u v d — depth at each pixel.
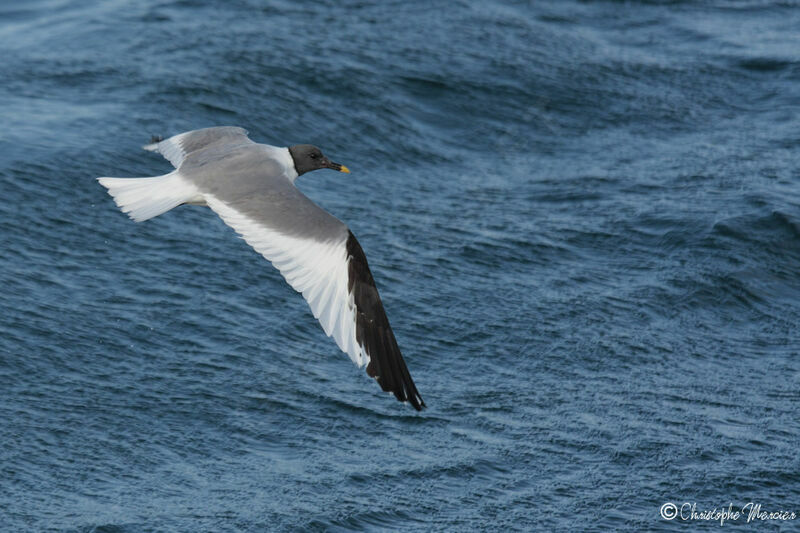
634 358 14.91
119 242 16.20
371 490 11.95
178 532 11.04
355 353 8.55
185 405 13.09
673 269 17.22
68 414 12.67
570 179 20.02
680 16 28.58
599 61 24.95
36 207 16.52
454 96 22.30
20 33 23.09
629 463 12.68
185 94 20.27
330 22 24.64
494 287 16.30
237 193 8.92
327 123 20.45
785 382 14.59
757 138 22.22
